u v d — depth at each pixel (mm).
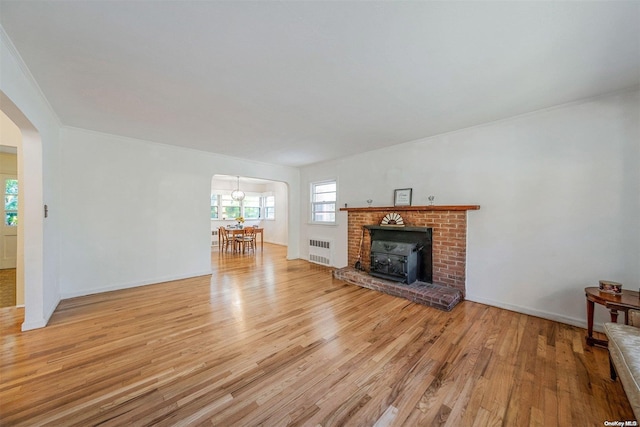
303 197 6223
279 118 2980
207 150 4527
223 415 1447
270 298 3406
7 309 2957
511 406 1521
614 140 2375
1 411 1452
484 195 3174
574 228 2584
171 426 1368
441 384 1710
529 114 2816
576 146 2562
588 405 1522
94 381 1716
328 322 2668
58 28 1500
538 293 2795
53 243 2965
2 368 1849
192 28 1511
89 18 1422
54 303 2979
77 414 1439
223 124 3178
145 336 2346
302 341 2271
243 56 1795
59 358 1982
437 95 2395
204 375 1794
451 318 2760
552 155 2697
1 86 1599
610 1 1294
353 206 4883
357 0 1308
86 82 2145
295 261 6027
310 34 1568
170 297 3428
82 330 2457
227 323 2633
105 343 2217
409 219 3877
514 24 1471
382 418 1436
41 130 2463
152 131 3479
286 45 1674
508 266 2992
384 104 2592
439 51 1737
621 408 1498
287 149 4449
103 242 3617
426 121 3068
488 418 1434
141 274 3957
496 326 2561
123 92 2330
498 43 1646
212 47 1693
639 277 2283
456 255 3377
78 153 3400
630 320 1867
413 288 3387
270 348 2152
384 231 4180
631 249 2314
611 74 2023
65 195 3307
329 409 1498
